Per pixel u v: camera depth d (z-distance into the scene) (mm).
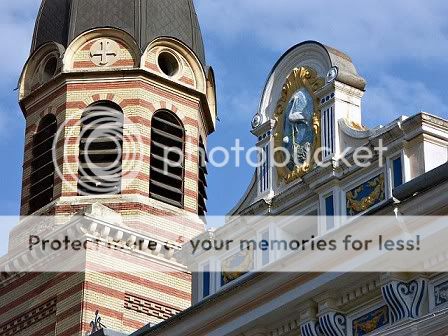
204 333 34125
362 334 31266
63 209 50719
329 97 35094
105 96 52688
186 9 55438
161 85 53406
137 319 49062
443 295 29766
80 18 54000
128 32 53625
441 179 29531
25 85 54531
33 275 50500
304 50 36281
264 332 33156
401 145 32469
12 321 50594
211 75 55125
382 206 30500
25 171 53188
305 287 31938
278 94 36812
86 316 48094
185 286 50406
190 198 52281
